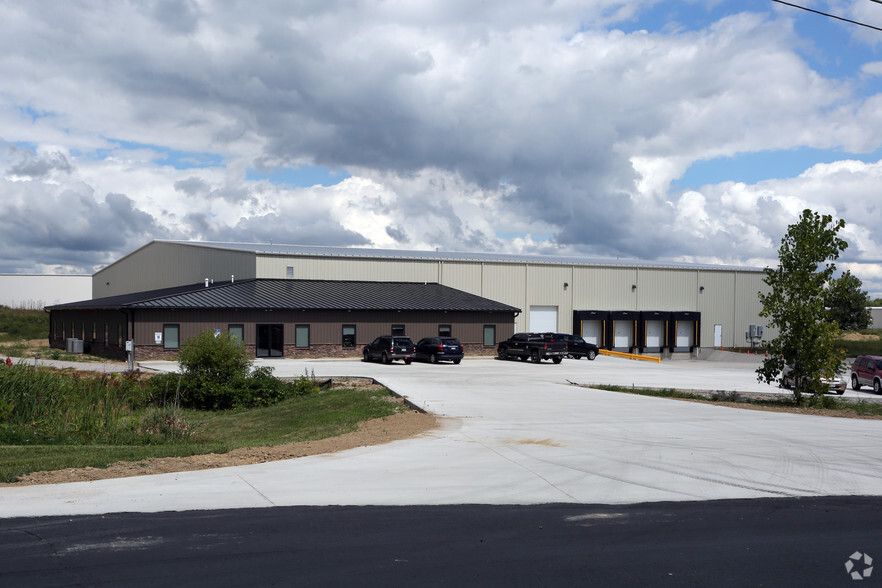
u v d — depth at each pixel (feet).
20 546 23.61
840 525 27.78
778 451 44.06
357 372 114.32
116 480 33.68
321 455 40.81
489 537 25.41
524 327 195.21
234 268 180.86
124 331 144.36
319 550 23.61
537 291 197.06
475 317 175.52
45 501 29.50
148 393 83.87
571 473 36.60
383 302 165.99
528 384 92.63
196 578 20.79
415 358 152.87
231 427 70.33
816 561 23.34
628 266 206.28
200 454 41.22
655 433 50.83
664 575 21.70
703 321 215.10
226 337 89.81
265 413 78.38
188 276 201.46
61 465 36.45
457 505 29.94
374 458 39.86
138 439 51.44
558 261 211.20
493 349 177.58
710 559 23.35
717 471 37.70
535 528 26.68
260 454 40.98
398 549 23.84
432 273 189.67
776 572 22.17
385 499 30.76
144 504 29.22
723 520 28.25
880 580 21.59
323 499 30.55
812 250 73.10
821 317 74.95
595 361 162.91
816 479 36.19
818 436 50.80
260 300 153.48
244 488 32.32
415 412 62.54
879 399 95.50
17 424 53.67
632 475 36.37
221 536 24.94
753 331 215.51
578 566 22.41
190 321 144.77
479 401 70.49
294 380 97.09
